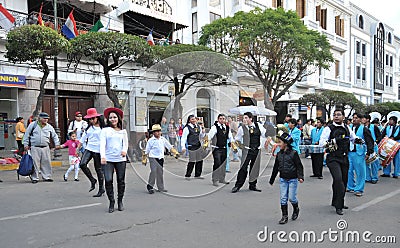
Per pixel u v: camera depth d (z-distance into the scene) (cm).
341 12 3275
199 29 2184
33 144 852
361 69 3666
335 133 594
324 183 863
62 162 1185
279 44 1592
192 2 2223
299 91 2759
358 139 605
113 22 1823
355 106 2622
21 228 487
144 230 481
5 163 1073
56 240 439
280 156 536
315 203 647
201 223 516
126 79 1712
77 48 1160
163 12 1998
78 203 636
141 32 1983
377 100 4022
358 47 3625
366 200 670
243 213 573
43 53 1082
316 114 2981
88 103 1703
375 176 869
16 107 1455
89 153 726
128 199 674
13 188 777
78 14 1716
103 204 631
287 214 527
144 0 1902
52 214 559
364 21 3766
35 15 1523
